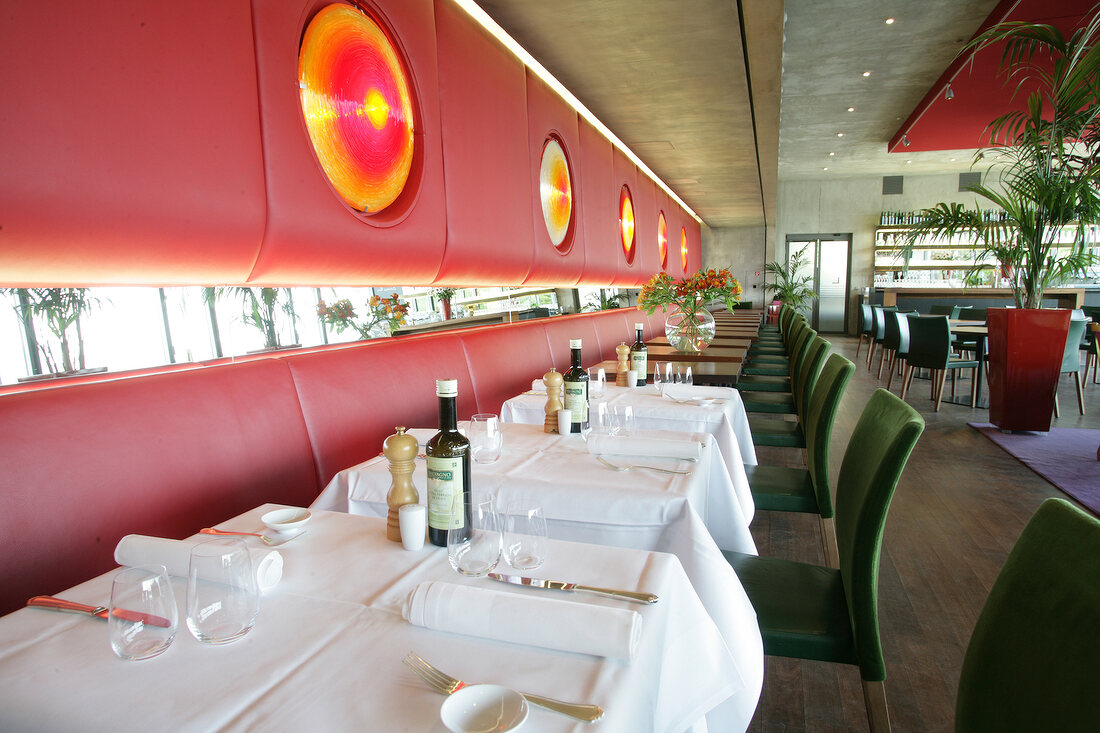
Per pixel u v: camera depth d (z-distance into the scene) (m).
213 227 2.14
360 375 2.66
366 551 1.14
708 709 1.06
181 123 2.01
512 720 0.66
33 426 1.54
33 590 1.48
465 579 1.02
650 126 6.63
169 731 0.68
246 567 0.88
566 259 5.69
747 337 5.79
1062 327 4.71
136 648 0.82
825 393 2.27
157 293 2.16
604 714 0.69
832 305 15.25
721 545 1.95
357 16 2.88
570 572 1.03
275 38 2.35
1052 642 0.72
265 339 2.61
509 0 3.80
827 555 2.19
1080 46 3.98
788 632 1.39
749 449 2.76
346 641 0.85
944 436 4.95
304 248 2.55
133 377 1.95
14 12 1.59
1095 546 0.73
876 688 1.32
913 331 6.32
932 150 10.80
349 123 2.83
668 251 10.67
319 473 2.32
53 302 1.85
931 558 2.81
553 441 1.98
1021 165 4.64
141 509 1.71
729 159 8.23
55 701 0.74
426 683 0.75
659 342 5.34
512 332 4.23
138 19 1.87
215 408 2.00
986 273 12.86
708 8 3.93
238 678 0.77
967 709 0.83
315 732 0.67
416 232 3.29
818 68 7.69
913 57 7.30
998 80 7.08
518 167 4.57
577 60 4.76
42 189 1.66
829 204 14.99
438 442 1.15
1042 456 4.28
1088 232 4.73
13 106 1.60
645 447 1.75
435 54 3.46
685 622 1.05
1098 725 0.62
